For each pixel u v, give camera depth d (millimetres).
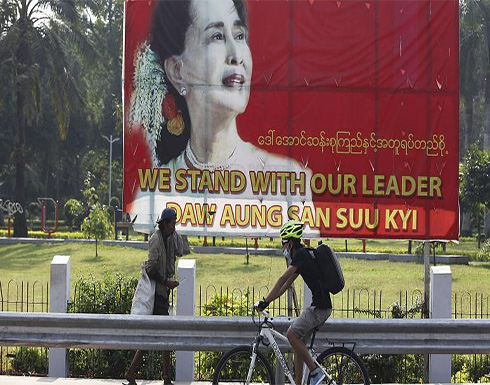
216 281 39250
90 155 105375
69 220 83688
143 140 18109
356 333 15609
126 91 18109
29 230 85625
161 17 18078
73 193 108312
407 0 17938
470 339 15703
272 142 17953
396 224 17953
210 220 18031
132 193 18109
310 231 17969
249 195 17984
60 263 17828
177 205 18078
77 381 16625
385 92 17938
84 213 83250
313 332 14250
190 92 18031
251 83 17969
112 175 104062
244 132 18000
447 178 17938
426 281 18250
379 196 17953
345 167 17922
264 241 67812
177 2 18047
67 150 103688
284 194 17953
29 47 64875
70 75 65625
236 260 49500
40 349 20031
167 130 18078
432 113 17953
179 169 18047
